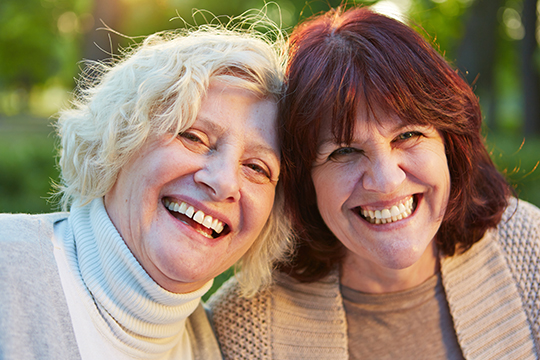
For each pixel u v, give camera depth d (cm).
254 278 179
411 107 143
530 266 175
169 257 138
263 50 155
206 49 147
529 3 1214
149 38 167
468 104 160
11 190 635
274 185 157
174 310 152
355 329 186
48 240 148
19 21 1708
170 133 140
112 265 145
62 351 130
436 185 154
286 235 176
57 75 2534
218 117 141
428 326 180
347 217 162
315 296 187
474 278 179
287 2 794
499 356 170
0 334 123
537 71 1222
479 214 178
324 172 158
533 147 626
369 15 156
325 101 144
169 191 143
